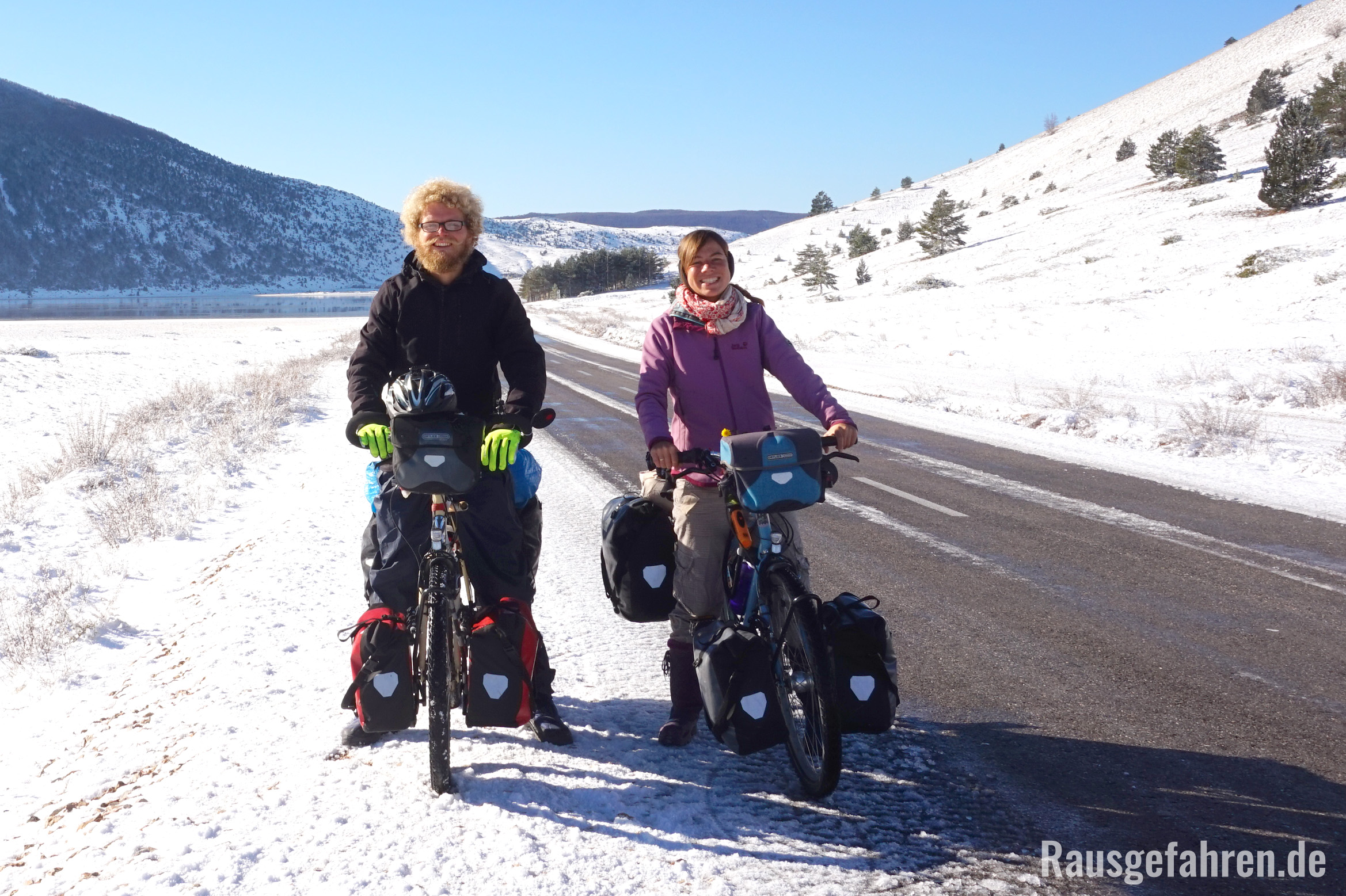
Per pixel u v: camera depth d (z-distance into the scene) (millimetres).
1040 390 17938
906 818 3096
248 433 13742
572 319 70750
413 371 3186
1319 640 4887
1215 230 50719
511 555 3430
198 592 6309
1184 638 4953
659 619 3676
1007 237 86625
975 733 3814
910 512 8188
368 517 8039
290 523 7844
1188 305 29984
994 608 5516
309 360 29812
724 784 3340
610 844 2891
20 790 3627
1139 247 52094
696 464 3438
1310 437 11500
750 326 3629
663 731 3684
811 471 3227
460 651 3404
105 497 10008
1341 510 7965
